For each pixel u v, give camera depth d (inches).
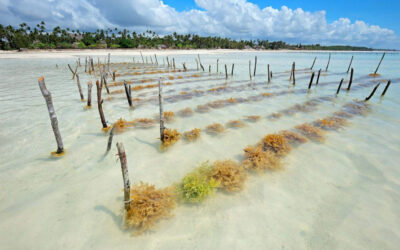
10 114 368.8
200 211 164.1
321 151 262.2
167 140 272.2
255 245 136.9
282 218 159.9
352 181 206.2
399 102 491.2
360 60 1930.4
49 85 637.9
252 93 567.2
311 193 188.7
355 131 322.7
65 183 194.7
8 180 195.8
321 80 804.0
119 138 289.3
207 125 339.6
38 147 257.6
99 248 132.4
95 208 165.5
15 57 1743.4
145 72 1016.9
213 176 201.3
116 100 487.2
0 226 146.6
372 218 161.2
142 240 138.5
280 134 304.2
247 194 184.9
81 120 350.3
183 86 667.4
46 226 147.9
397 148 271.6
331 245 137.9
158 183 198.2
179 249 132.7
